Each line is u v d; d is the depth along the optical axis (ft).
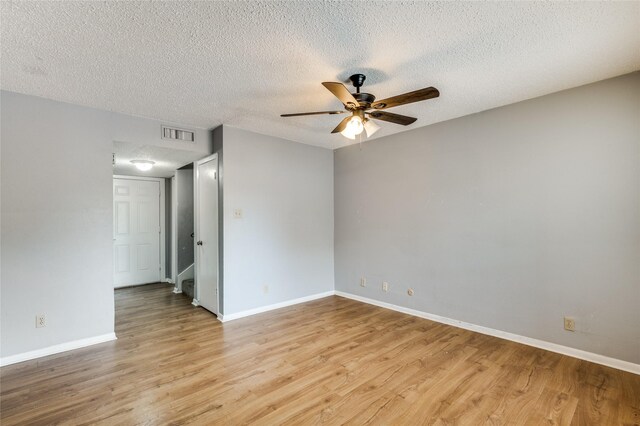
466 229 11.25
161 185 19.67
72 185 9.72
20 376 7.96
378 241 14.24
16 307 8.80
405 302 13.17
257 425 6.09
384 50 6.88
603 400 6.84
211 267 13.33
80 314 9.79
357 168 15.20
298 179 14.83
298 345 9.83
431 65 7.58
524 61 7.42
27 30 5.94
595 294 8.59
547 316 9.43
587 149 8.71
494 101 9.94
